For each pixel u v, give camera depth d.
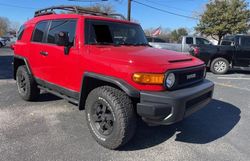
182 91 3.69
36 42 5.47
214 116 5.47
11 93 6.72
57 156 3.60
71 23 4.64
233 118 5.38
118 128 3.64
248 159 3.68
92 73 4.00
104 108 3.84
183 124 4.95
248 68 11.97
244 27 26.38
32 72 5.68
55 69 4.85
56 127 4.57
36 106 5.68
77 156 3.62
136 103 3.71
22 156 3.56
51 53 4.90
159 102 3.48
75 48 4.34
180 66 3.78
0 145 3.84
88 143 4.00
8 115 5.08
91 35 4.43
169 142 4.16
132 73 3.53
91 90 4.30
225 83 9.30
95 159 3.56
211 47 11.86
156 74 3.52
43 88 5.46
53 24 5.09
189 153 3.82
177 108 3.49
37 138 4.11
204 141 4.24
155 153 3.79
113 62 3.74
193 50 12.01
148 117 3.54
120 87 3.60
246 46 11.80
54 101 6.05
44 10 5.83
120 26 4.92
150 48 4.62
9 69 11.06
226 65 11.88
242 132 4.65
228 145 4.11
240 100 6.82
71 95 4.58
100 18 4.71
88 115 4.07
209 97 4.43
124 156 3.67
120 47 4.43
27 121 4.80
